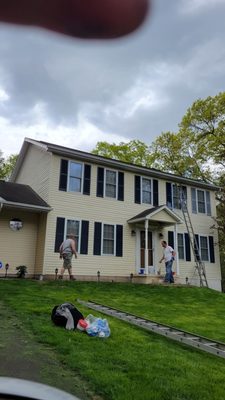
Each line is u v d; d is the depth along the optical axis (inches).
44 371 164.6
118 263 596.7
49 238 537.6
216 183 944.9
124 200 633.0
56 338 214.7
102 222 597.3
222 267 1017.5
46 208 541.3
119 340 231.5
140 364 187.5
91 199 594.9
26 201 540.4
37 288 411.5
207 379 177.5
